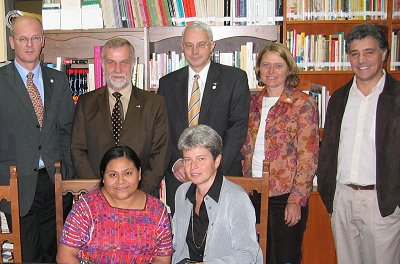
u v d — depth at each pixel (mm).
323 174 2352
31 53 2283
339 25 3139
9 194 1822
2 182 2287
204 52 2379
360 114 2176
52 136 2381
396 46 2926
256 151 2338
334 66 2986
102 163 1654
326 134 2344
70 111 2469
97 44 3113
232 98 2396
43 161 2338
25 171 2287
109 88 2312
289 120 2234
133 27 3023
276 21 2994
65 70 3076
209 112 2383
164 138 2299
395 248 2197
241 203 1651
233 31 2998
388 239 2158
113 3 3008
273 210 2266
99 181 1896
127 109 2264
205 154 1635
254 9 2990
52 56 3143
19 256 1841
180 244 1783
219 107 2381
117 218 1637
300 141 2209
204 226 1723
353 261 2287
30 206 2301
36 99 2344
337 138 2277
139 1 3008
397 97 2088
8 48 3174
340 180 2258
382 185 2094
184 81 2492
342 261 2311
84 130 2289
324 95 3016
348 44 2164
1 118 2271
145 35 3004
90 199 1662
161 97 2338
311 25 3141
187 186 1830
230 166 2348
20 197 2285
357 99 2201
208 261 1595
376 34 2070
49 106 2359
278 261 2281
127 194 1622
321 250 3051
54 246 2471
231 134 2365
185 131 1682
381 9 2910
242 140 2373
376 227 2154
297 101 2244
